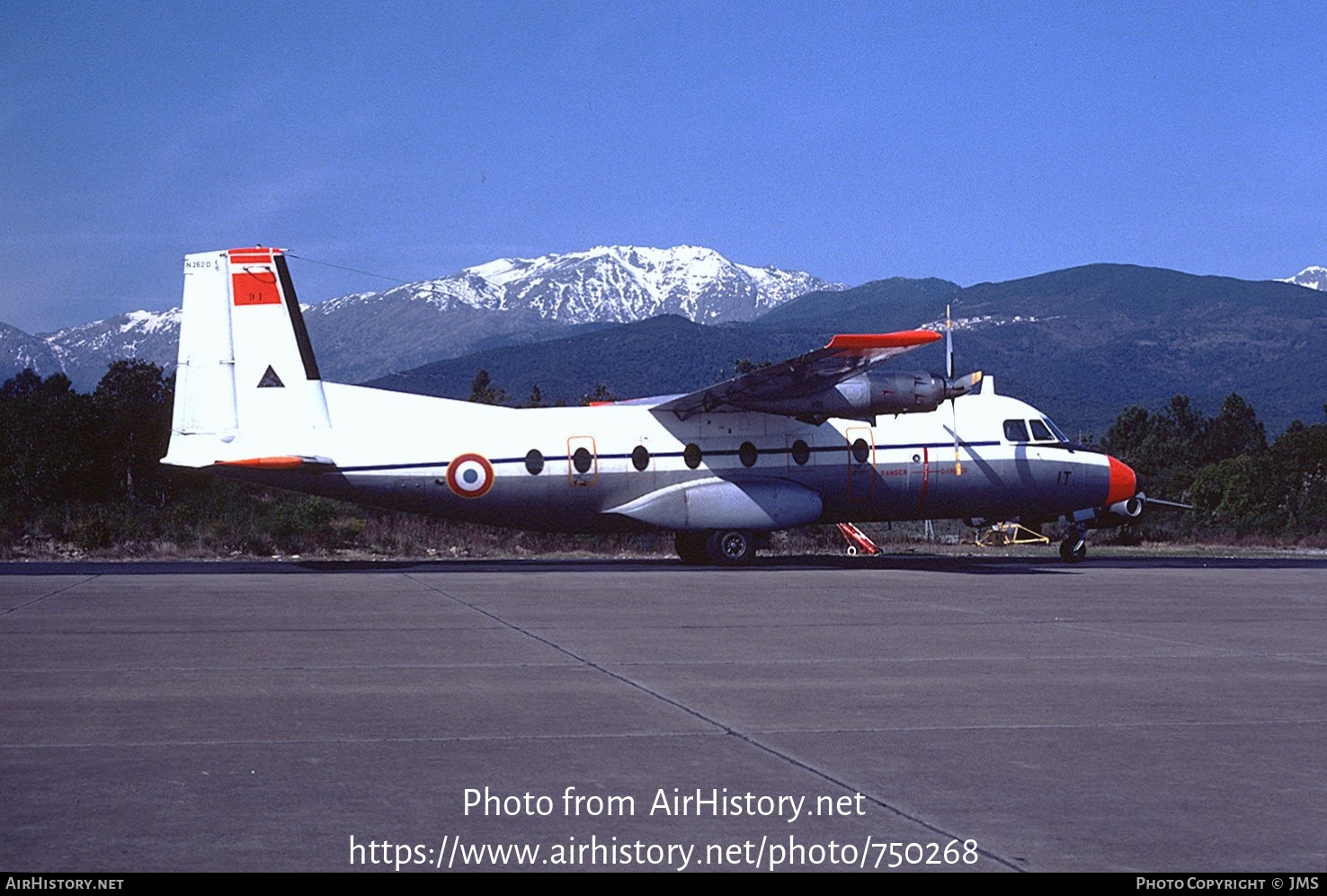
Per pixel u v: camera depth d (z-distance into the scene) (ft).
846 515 87.15
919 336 70.74
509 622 49.96
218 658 39.81
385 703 32.22
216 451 77.00
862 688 34.76
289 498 133.08
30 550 100.12
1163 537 141.08
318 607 55.31
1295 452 189.37
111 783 23.76
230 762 25.53
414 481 79.71
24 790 23.20
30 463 131.34
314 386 78.59
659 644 43.50
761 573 77.66
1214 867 19.19
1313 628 48.96
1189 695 33.73
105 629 46.85
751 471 84.12
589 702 32.45
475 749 26.89
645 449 82.48
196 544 103.76
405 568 82.02
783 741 27.71
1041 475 89.25
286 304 78.38
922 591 64.80
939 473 87.15
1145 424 353.92
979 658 40.57
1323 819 21.71
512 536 113.60
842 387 82.07
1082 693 33.96
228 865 19.06
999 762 25.80
